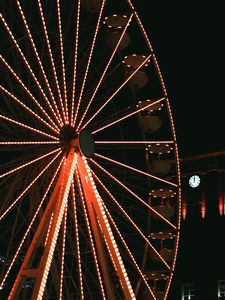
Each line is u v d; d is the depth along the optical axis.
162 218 38.06
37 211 32.28
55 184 34.41
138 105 39.84
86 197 33.78
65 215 32.81
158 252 39.69
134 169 36.44
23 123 33.97
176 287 64.06
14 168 31.78
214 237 63.44
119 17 38.47
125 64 39.56
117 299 36.72
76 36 34.72
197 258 63.75
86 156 33.88
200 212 64.69
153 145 40.50
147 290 36.06
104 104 35.75
